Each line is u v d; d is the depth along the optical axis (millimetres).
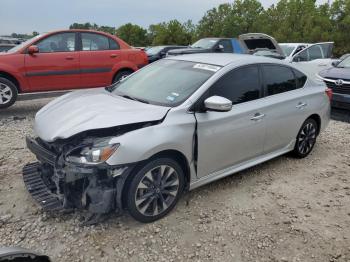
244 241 3449
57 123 3566
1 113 7977
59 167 3348
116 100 4023
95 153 3166
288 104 4875
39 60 7566
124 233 3459
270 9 46406
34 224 3527
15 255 2201
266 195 4336
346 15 41219
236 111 4148
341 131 7195
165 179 3639
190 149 3748
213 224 3682
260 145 4613
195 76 4172
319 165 5363
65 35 7926
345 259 3270
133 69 8758
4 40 16422
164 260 3146
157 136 3430
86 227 3512
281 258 3244
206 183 4109
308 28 40812
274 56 13297
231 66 4273
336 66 8992
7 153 5262
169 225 3623
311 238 3545
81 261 3086
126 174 3311
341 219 3910
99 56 8242
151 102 3973
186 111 3729
